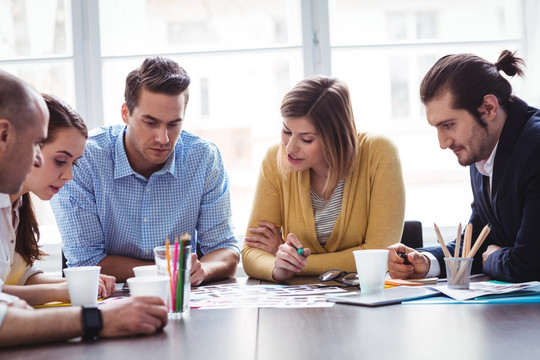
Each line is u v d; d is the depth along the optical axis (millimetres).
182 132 2316
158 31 3779
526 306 1295
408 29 2984
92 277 1408
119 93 2834
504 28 2930
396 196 2107
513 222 1781
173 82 1995
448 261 1521
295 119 2004
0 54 2863
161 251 1356
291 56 2867
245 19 3643
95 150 2170
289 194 2174
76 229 2131
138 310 1154
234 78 3166
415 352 972
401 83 2998
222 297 1562
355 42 2918
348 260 2006
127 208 2186
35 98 1262
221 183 2283
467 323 1160
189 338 1115
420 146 3154
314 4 2781
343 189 2129
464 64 1759
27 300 1537
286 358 962
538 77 2844
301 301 1458
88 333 1124
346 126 2051
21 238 1742
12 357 1021
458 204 3180
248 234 2199
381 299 1411
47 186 1714
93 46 2768
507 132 1767
